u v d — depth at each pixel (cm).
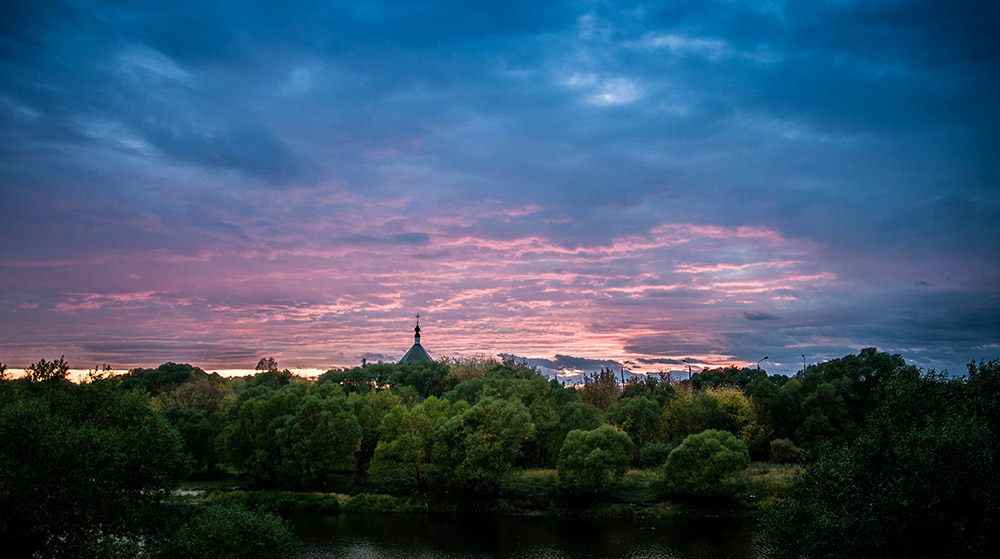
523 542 6222
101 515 3281
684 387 12938
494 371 12244
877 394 3631
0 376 3725
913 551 2628
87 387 3888
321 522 7112
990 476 2564
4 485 2903
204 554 3875
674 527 6662
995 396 3033
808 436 9375
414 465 8256
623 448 7669
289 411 9281
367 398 10700
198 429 9288
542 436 9156
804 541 3219
